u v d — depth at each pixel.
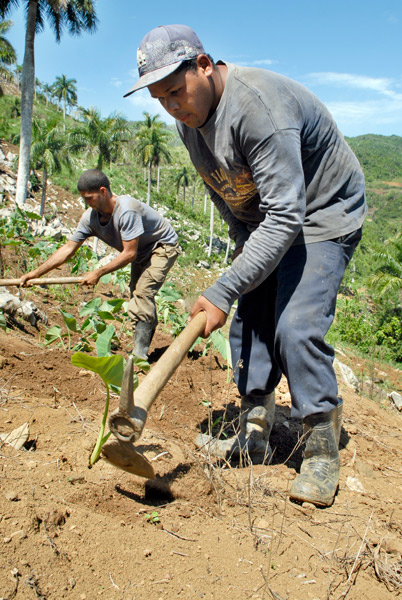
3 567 1.53
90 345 4.33
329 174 2.32
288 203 2.01
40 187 36.78
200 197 94.50
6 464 2.05
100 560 1.69
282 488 2.47
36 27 24.73
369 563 1.97
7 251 8.18
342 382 5.23
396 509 2.46
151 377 1.81
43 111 76.88
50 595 1.51
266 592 1.71
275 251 2.04
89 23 25.83
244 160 2.20
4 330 4.25
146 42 1.97
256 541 1.97
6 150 39.28
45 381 3.23
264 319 2.70
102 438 2.18
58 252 4.04
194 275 41.59
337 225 2.34
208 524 2.05
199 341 4.84
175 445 2.60
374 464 3.05
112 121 35.03
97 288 7.78
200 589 1.67
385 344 20.70
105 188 3.83
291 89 2.11
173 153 119.62
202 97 2.04
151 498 2.17
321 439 2.41
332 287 2.35
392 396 6.47
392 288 27.59
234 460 2.78
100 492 2.06
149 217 4.13
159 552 1.80
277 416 3.56
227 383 4.08
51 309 5.91
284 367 2.41
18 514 1.73
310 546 2.02
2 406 2.71
